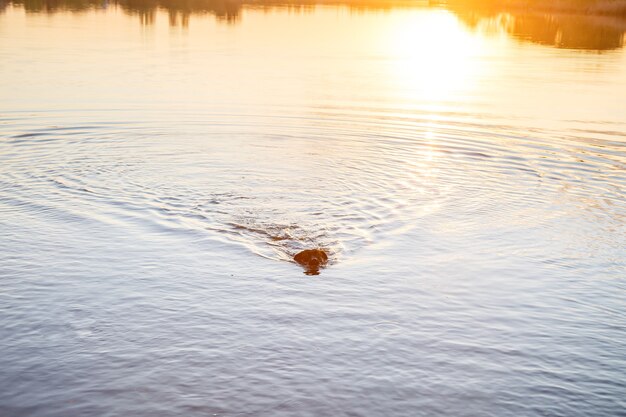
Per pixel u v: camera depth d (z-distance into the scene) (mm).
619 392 5340
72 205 9320
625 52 31328
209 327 6172
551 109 17078
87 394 5172
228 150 12422
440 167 11672
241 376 5430
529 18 48875
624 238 8594
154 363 5590
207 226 8633
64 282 7020
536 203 9906
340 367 5582
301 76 21625
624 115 16469
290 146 12852
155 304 6586
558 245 8312
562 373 5582
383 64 25547
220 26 38906
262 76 21297
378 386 5340
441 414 5023
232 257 7715
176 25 38500
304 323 6273
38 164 11234
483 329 6262
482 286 7145
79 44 28000
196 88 18656
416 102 17656
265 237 8312
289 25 41125
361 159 12062
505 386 5383
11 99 16344
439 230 8703
